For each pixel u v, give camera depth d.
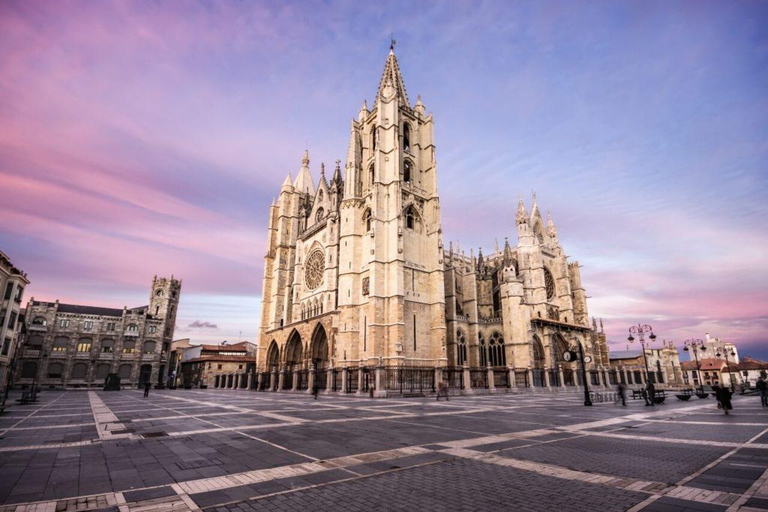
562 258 88.88
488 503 8.15
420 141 77.56
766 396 32.62
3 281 52.00
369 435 16.42
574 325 80.81
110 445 14.34
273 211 96.94
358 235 68.81
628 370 93.12
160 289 110.69
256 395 52.06
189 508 7.91
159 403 36.84
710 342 141.12
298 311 82.12
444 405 32.59
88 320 98.00
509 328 73.38
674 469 10.59
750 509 7.49
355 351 62.78
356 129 75.69
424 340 64.25
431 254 68.88
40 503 8.13
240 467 11.10
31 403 37.81
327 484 9.50
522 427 18.84
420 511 7.74
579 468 10.87
